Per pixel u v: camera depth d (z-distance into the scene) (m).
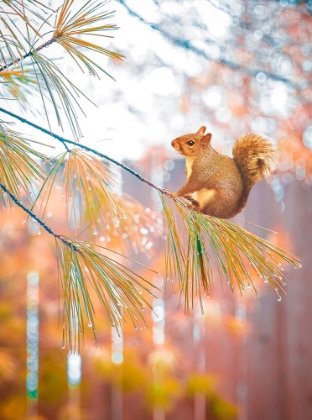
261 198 4.27
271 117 3.40
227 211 2.36
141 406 4.45
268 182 4.09
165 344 4.08
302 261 4.25
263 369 4.37
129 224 2.77
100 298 2.34
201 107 3.51
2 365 3.75
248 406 4.37
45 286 4.29
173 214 2.39
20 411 4.16
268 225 4.25
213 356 4.40
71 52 2.38
